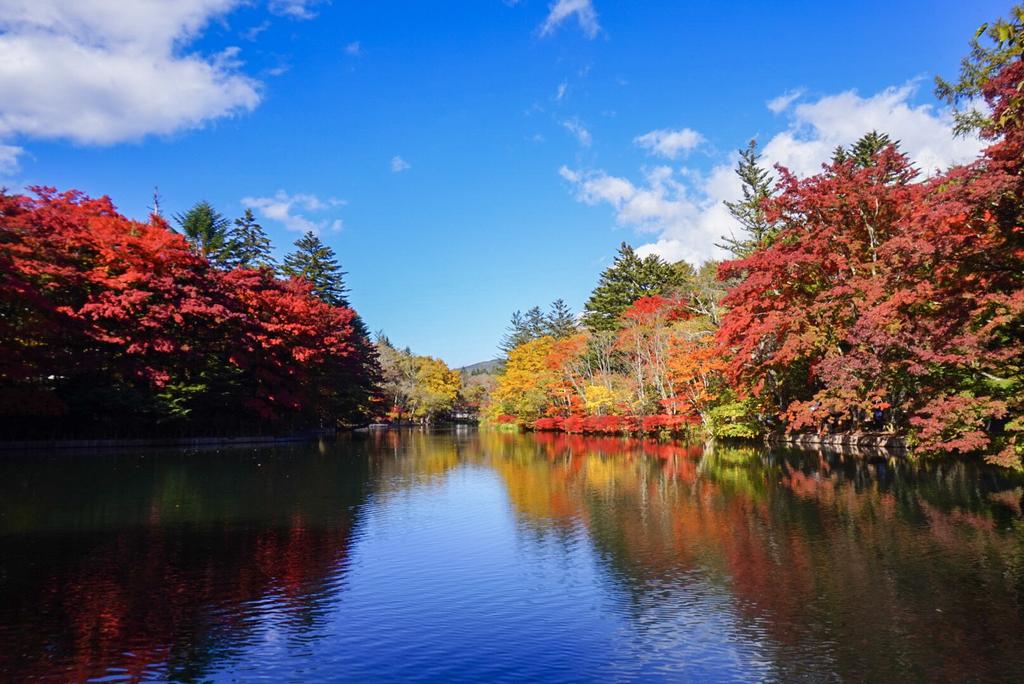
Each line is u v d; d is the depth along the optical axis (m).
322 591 9.33
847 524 13.29
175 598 8.98
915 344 18.84
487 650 7.23
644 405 41.25
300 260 68.38
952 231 18.33
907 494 16.28
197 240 54.34
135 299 30.27
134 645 7.35
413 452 33.72
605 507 16.02
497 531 13.32
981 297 16.05
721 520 14.09
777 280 26.27
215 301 35.50
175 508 15.73
